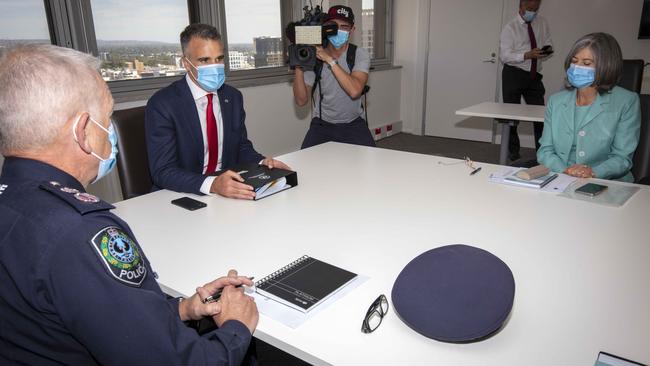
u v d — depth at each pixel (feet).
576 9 14.53
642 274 3.31
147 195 5.40
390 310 2.97
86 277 2.09
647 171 6.38
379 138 18.20
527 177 5.32
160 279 3.45
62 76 2.29
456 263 3.00
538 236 3.99
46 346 2.27
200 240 4.10
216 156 6.55
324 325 2.84
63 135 2.35
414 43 18.20
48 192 2.27
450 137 18.35
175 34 11.51
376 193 5.24
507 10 15.81
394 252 3.77
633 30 13.82
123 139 6.16
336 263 3.61
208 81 5.85
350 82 8.42
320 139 9.45
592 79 5.86
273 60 14.21
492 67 16.65
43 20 9.13
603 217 4.37
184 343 2.35
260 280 3.34
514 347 2.58
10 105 2.21
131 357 2.15
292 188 5.49
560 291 3.12
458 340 2.55
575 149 6.43
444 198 5.03
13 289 2.18
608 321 2.78
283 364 5.96
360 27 16.56
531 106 10.84
